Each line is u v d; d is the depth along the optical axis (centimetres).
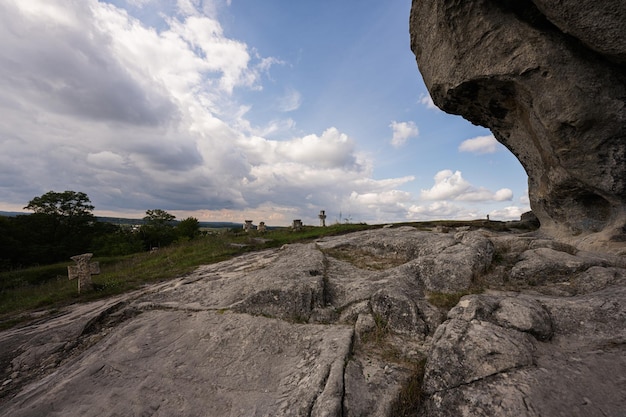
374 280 601
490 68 699
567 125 647
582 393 275
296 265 757
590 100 606
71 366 491
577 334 363
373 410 321
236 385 397
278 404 343
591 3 513
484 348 334
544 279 537
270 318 541
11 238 2452
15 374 505
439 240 770
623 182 656
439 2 720
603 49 550
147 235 4266
